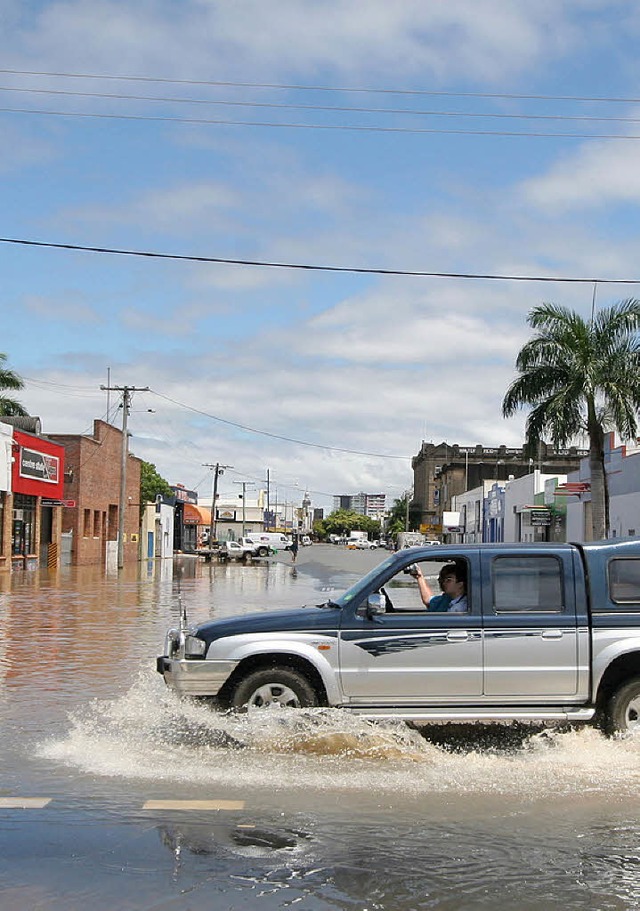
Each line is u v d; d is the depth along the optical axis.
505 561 8.84
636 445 38.66
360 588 8.83
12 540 48.03
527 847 6.18
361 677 8.63
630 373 27.41
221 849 6.08
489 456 121.31
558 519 48.50
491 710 8.65
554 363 27.86
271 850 6.07
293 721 8.59
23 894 5.32
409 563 8.86
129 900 5.25
